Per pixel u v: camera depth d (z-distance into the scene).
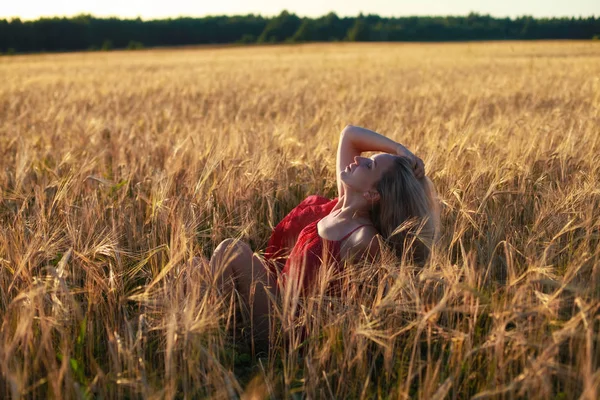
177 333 2.01
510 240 2.93
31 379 2.16
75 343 2.37
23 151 4.88
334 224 2.77
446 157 4.17
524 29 97.12
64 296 2.39
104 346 2.46
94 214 3.24
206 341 2.31
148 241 3.09
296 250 2.80
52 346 2.18
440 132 5.55
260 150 4.61
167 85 16.58
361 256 2.66
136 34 105.88
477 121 7.27
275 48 68.75
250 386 2.10
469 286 2.06
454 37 102.25
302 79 18.27
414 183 2.69
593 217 2.97
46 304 2.39
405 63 27.62
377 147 3.22
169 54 59.75
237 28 116.38
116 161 5.04
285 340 2.50
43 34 97.25
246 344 2.70
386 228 2.71
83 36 100.50
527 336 2.20
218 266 2.48
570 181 3.75
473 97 10.55
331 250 2.70
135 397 2.12
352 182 2.69
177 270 2.44
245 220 3.35
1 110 11.69
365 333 2.06
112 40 103.81
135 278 2.92
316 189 4.14
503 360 2.15
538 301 2.24
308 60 35.09
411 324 2.10
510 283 2.23
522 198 3.51
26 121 8.76
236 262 2.64
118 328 2.45
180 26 110.12
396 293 2.13
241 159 4.42
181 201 3.34
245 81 17.62
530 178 3.77
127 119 9.08
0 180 4.33
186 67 30.12
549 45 52.53
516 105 10.41
